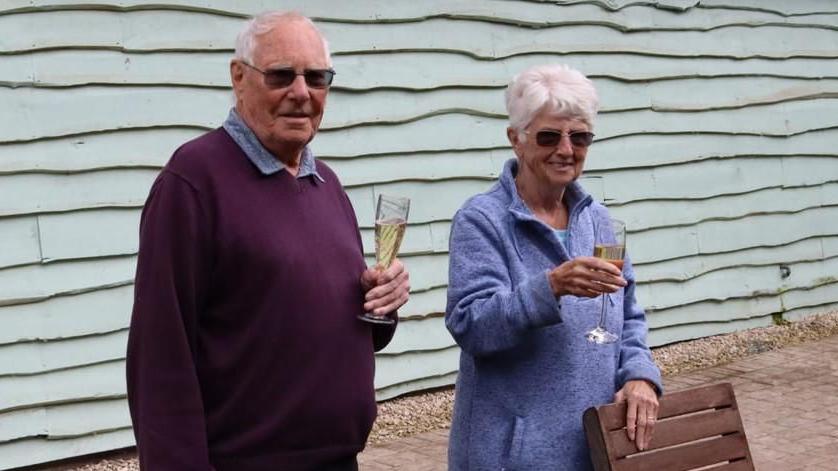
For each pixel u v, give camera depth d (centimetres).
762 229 867
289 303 271
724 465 318
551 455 297
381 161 641
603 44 753
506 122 698
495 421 302
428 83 658
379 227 297
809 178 898
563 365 301
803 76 888
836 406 672
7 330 514
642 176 784
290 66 273
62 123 523
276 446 274
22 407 522
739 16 838
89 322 538
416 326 667
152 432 260
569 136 301
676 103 801
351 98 626
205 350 271
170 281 262
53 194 523
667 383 733
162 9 553
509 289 303
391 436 614
